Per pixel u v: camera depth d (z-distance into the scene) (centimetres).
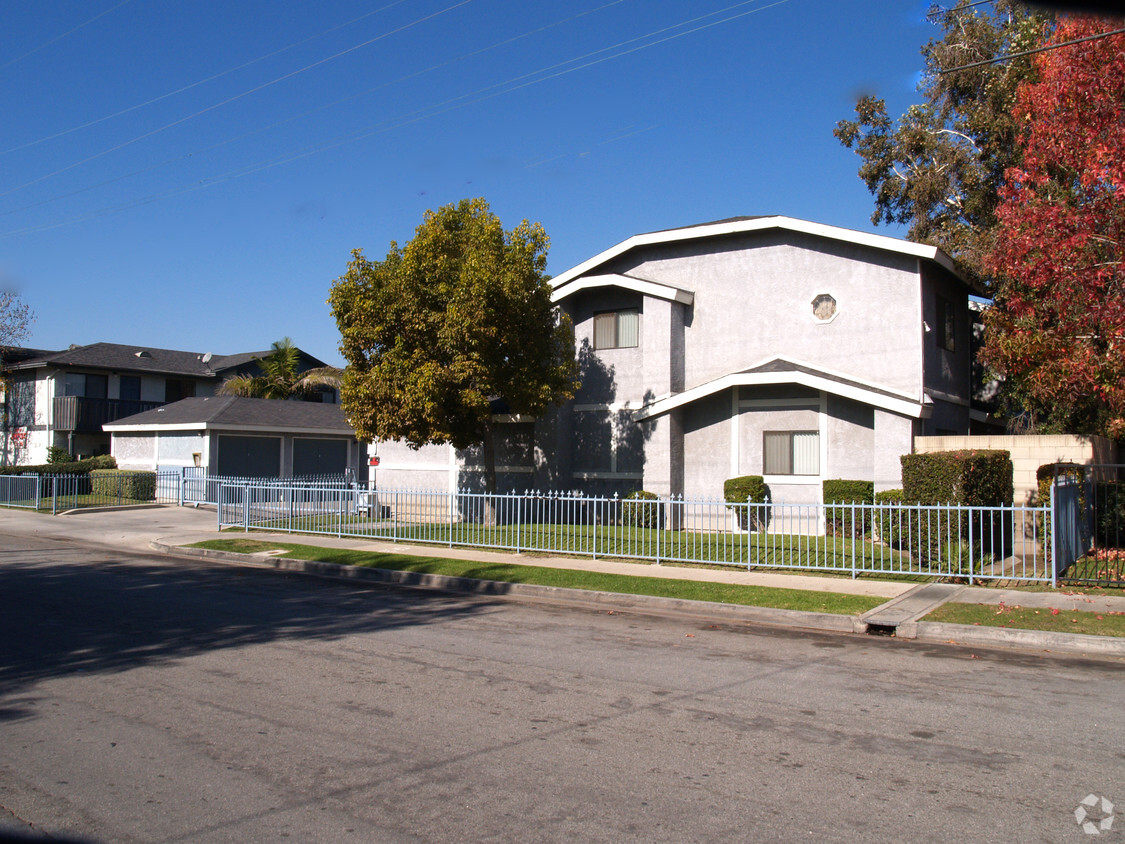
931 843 452
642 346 2295
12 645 927
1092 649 938
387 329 2050
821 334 2075
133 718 666
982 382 2417
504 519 2302
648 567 1527
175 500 3127
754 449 2081
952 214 2616
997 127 2328
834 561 1403
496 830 466
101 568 1599
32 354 4628
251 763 568
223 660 862
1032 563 1440
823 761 574
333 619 1105
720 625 1099
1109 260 1398
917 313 1958
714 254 2242
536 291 2106
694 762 571
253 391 4344
